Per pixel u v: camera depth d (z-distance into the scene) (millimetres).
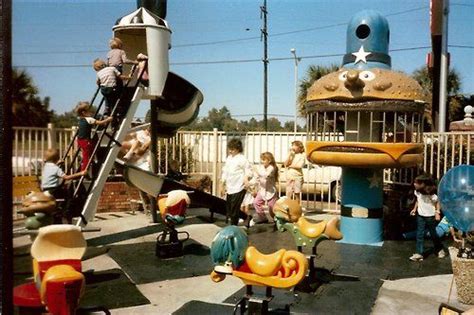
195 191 8883
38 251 3197
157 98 8578
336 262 6289
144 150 9344
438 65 11414
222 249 4004
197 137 12266
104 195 10188
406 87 6855
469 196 4785
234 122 30484
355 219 7453
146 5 8609
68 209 5719
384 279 5574
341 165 6988
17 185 3504
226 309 4469
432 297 4930
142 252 6746
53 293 3043
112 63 7824
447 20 11062
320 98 7164
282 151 12156
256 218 9227
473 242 5336
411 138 7184
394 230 8289
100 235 7906
